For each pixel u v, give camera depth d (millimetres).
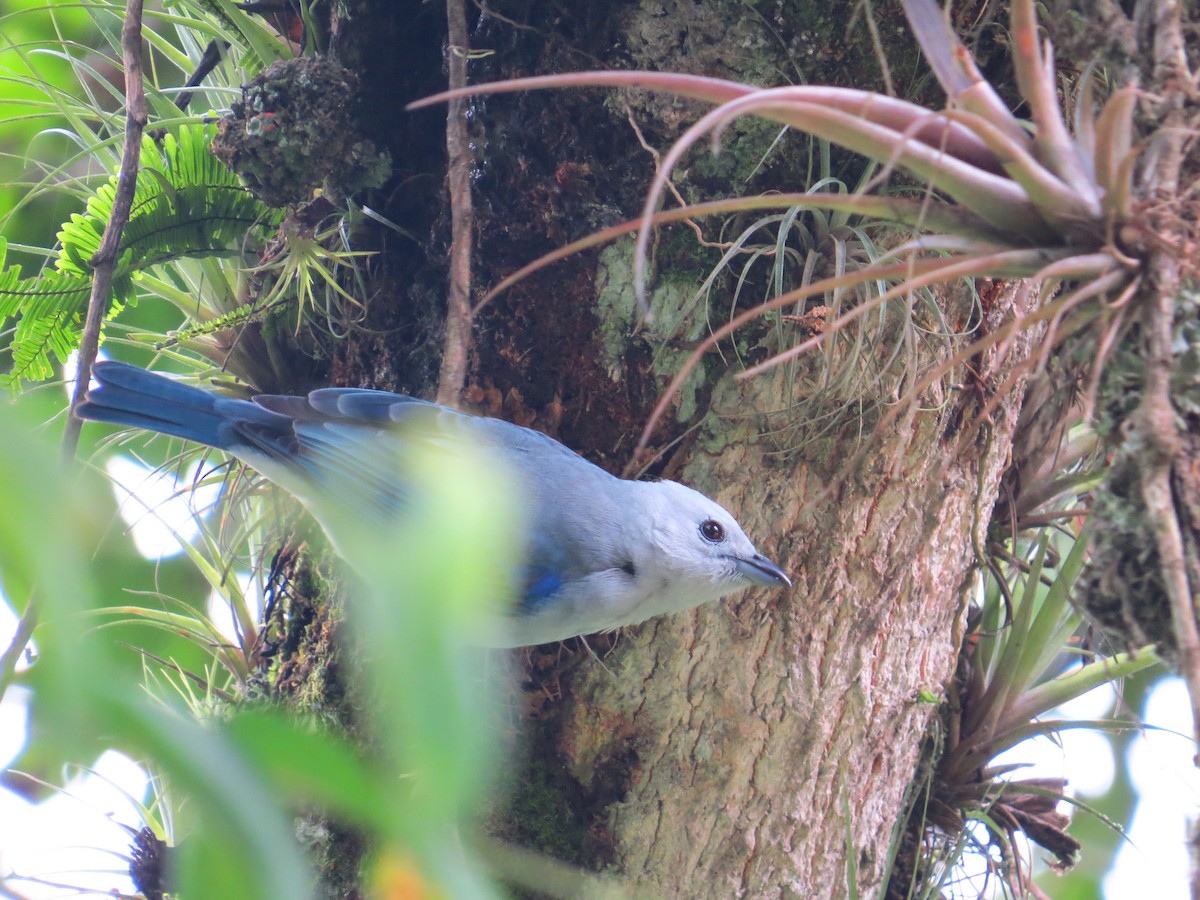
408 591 1541
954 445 6367
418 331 7086
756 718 6246
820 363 6172
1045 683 7379
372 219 7070
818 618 6277
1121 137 3705
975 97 3875
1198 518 3598
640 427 6656
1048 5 5656
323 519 6512
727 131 6184
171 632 8180
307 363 7555
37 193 7410
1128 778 9328
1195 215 3797
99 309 5691
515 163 6582
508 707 6438
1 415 1425
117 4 8750
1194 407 3668
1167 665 3773
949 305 6230
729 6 6094
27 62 7512
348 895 5910
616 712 6402
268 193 6746
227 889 1578
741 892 6227
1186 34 4230
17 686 1572
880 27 6039
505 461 6301
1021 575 7656
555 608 6168
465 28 6090
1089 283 3689
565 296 6570
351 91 6707
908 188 5969
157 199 6926
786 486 6324
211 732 1726
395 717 1509
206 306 7531
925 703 6504
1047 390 7098
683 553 6121
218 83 7750
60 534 1411
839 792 6305
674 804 6270
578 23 6359
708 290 6195
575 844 6281
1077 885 9281
